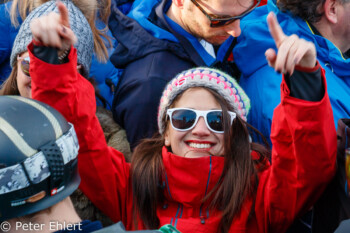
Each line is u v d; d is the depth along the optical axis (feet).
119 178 8.69
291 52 6.05
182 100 8.64
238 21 9.76
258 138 10.39
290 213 7.95
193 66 10.33
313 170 7.31
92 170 8.05
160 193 8.64
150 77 9.86
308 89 6.71
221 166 8.27
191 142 8.48
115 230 4.46
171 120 8.54
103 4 11.18
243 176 8.28
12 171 4.73
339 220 7.50
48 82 6.76
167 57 10.17
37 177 4.85
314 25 10.53
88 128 7.67
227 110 8.43
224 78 8.77
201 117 8.36
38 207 4.97
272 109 9.98
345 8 10.29
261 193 8.33
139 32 10.44
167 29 10.43
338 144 7.49
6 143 4.75
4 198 4.74
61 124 5.22
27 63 8.67
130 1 12.12
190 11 9.91
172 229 4.91
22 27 9.08
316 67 6.56
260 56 10.55
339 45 10.76
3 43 10.48
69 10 9.53
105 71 11.39
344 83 10.35
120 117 10.09
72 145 5.25
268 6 10.99
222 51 10.88
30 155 4.83
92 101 7.77
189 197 8.33
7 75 10.67
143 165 8.66
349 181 7.07
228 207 8.14
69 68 6.81
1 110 4.96
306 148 7.10
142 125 9.76
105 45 11.30
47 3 9.55
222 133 8.39
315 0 10.23
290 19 10.55
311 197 7.72
